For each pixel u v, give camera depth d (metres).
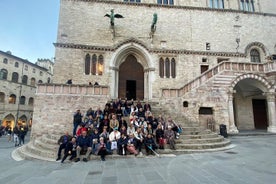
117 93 19.95
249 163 7.52
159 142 10.07
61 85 15.32
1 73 34.75
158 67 20.67
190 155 9.17
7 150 11.88
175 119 14.62
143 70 21.67
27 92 40.06
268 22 23.91
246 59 22.22
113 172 6.60
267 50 22.61
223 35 22.69
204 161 7.94
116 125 10.58
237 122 20.84
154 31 21.31
